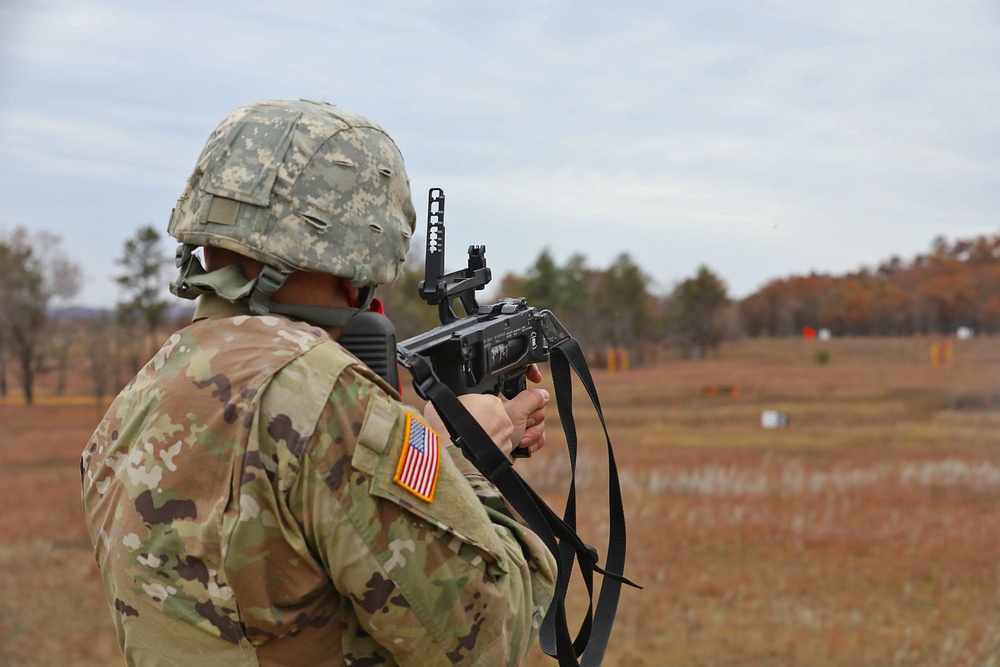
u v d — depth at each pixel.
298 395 1.25
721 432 14.02
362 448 1.25
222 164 1.39
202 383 1.30
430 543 1.28
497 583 1.36
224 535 1.23
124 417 1.39
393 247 1.48
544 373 7.83
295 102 1.47
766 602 7.03
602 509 10.21
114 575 1.36
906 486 10.55
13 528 9.33
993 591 7.14
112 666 6.12
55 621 6.87
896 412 13.92
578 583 7.94
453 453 1.54
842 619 6.67
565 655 1.77
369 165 1.44
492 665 1.35
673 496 10.70
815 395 15.34
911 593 7.16
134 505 1.31
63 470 12.31
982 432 12.78
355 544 1.24
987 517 9.21
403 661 1.31
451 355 1.85
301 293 1.43
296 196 1.36
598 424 14.95
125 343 19.03
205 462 1.27
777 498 10.36
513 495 1.65
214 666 1.28
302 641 1.31
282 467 1.23
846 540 8.57
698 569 7.98
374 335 1.45
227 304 1.40
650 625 6.74
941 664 5.78
